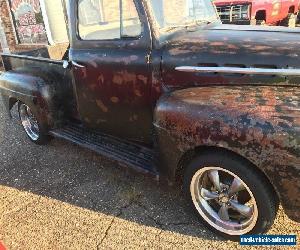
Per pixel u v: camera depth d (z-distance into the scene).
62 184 3.71
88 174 3.84
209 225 2.84
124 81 3.20
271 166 2.29
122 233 2.94
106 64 3.25
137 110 3.25
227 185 2.68
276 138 2.24
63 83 4.05
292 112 2.30
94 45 3.34
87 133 3.95
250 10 8.11
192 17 3.48
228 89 2.69
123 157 3.31
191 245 2.75
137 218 3.09
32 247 2.88
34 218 3.24
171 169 2.85
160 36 3.03
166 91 3.00
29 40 9.94
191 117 2.57
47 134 4.26
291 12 9.35
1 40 10.59
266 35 2.96
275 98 2.46
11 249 2.89
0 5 10.23
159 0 3.10
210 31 3.22
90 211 3.25
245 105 2.44
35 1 9.23
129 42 3.11
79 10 3.36
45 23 8.96
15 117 5.79
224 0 8.24
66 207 3.34
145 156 3.30
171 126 2.70
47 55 5.27
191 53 2.88
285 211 2.39
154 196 3.35
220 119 2.44
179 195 3.33
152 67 3.02
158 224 3.00
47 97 4.04
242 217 2.72
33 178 3.90
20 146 4.70
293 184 2.27
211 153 2.60
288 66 2.61
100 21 3.25
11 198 3.58
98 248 2.81
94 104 3.53
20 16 9.90
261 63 2.68
